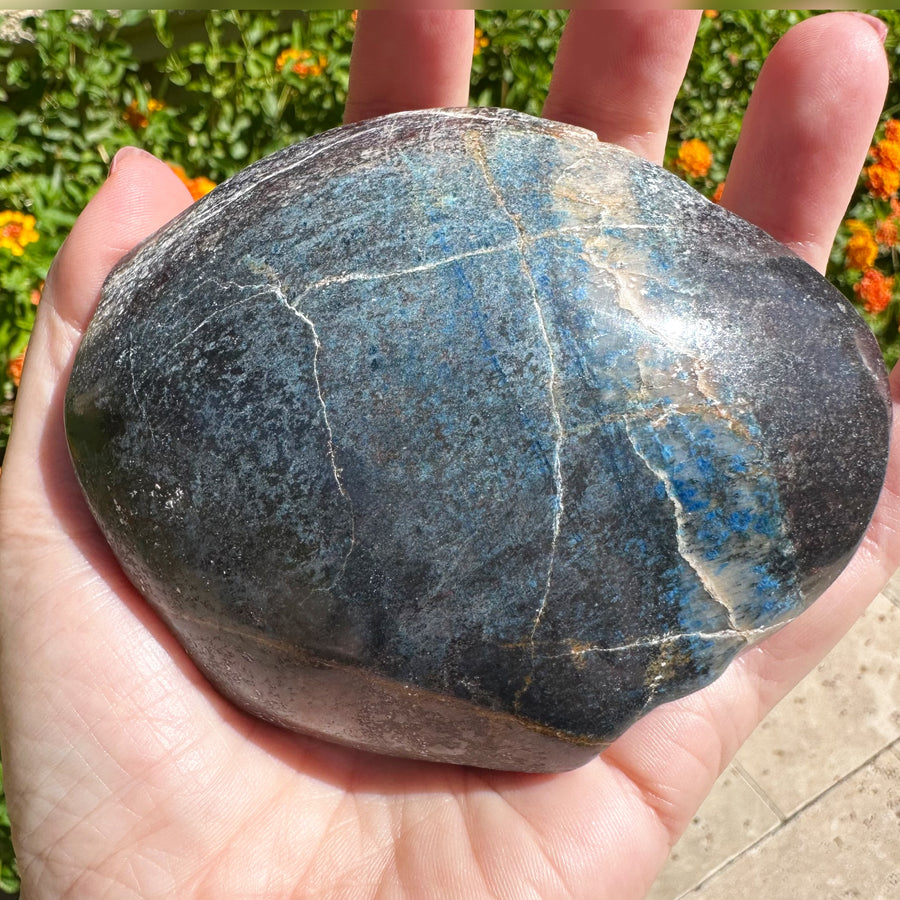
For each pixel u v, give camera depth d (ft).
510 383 0.27
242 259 0.30
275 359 0.28
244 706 0.33
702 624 0.29
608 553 0.28
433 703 0.29
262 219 0.30
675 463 0.28
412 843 0.34
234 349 0.29
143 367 0.30
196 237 0.31
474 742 0.31
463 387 0.27
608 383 0.28
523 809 0.35
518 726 0.30
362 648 0.28
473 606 0.28
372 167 0.30
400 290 0.28
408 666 0.28
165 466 0.29
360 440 0.28
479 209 0.29
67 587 0.33
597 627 0.28
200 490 0.29
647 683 0.29
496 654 0.28
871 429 0.30
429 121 0.33
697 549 0.28
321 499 0.28
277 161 0.33
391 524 0.28
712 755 0.39
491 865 0.34
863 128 0.40
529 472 0.27
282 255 0.29
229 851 0.32
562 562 0.28
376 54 0.43
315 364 0.28
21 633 0.33
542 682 0.29
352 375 0.28
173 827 0.32
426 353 0.28
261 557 0.28
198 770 0.32
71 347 0.36
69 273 0.36
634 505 0.28
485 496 0.27
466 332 0.28
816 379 0.29
